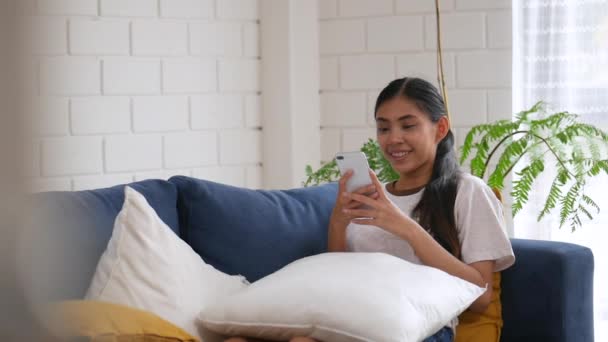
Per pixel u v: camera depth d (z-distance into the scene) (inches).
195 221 74.8
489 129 104.7
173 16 112.3
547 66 111.9
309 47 121.1
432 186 75.7
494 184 97.6
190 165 115.1
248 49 119.9
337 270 63.1
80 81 104.0
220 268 74.1
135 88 109.3
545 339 75.6
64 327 7.1
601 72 110.8
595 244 112.4
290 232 77.5
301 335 59.5
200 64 115.3
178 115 113.6
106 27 106.2
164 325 50.9
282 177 121.0
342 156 72.6
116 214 67.6
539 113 111.0
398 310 58.4
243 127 120.2
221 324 60.9
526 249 77.5
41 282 6.9
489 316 75.2
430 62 117.0
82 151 104.6
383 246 76.0
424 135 76.3
